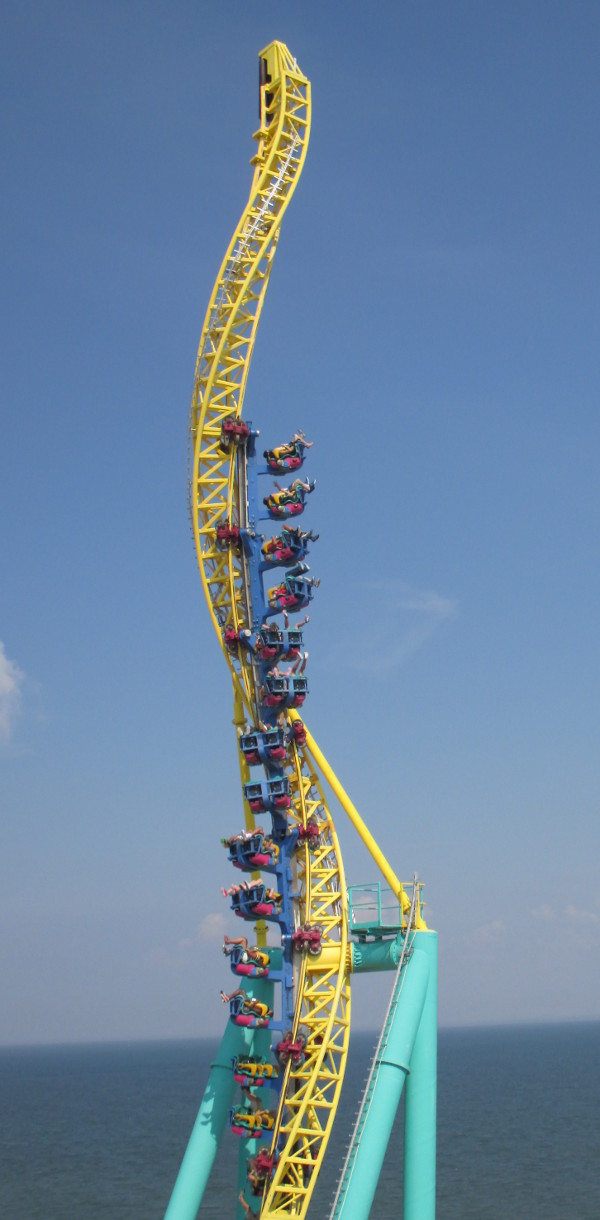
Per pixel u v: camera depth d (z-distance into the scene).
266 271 62.53
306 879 57.06
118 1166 123.62
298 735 58.72
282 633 57.44
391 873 57.31
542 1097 189.50
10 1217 95.94
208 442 61.00
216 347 61.09
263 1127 53.59
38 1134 159.88
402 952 55.06
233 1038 58.06
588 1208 91.62
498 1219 89.00
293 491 59.28
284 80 63.88
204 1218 93.44
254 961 55.47
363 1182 49.44
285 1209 52.47
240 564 60.16
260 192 63.09
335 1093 53.88
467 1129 146.50
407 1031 52.75
